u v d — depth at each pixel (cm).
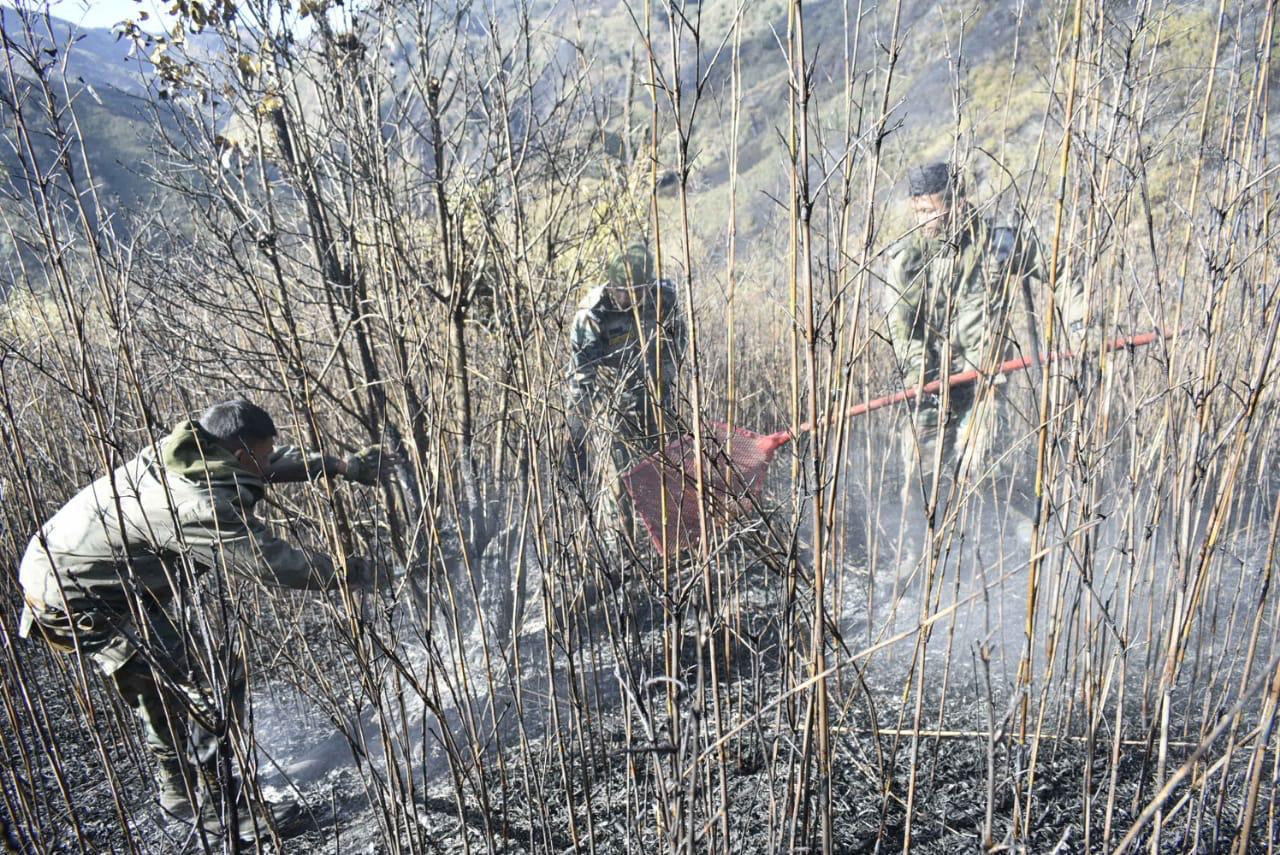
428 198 406
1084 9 211
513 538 350
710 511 220
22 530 356
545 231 356
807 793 200
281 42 326
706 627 212
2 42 188
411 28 349
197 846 279
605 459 283
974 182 262
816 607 181
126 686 281
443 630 363
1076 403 223
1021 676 219
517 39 328
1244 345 262
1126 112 218
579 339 362
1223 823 230
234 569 264
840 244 189
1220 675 278
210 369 390
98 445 213
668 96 171
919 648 216
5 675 251
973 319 374
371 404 352
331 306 338
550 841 246
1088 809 215
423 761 250
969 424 248
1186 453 225
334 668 348
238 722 222
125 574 269
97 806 307
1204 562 203
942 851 240
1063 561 236
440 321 340
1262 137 221
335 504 309
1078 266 289
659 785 220
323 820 300
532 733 321
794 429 190
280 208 384
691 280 183
